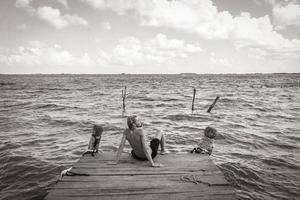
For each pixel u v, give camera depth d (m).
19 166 9.55
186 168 5.81
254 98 39.16
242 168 9.16
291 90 60.78
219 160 10.02
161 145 6.77
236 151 11.44
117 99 39.41
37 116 21.92
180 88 72.44
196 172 5.59
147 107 29.00
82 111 25.64
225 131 15.60
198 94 48.78
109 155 6.68
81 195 4.64
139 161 6.23
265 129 16.38
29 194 7.48
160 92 55.56
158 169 5.75
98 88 73.50
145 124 18.42
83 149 11.80
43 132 15.66
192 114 23.12
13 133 15.35
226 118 21.03
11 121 19.41
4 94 50.22
